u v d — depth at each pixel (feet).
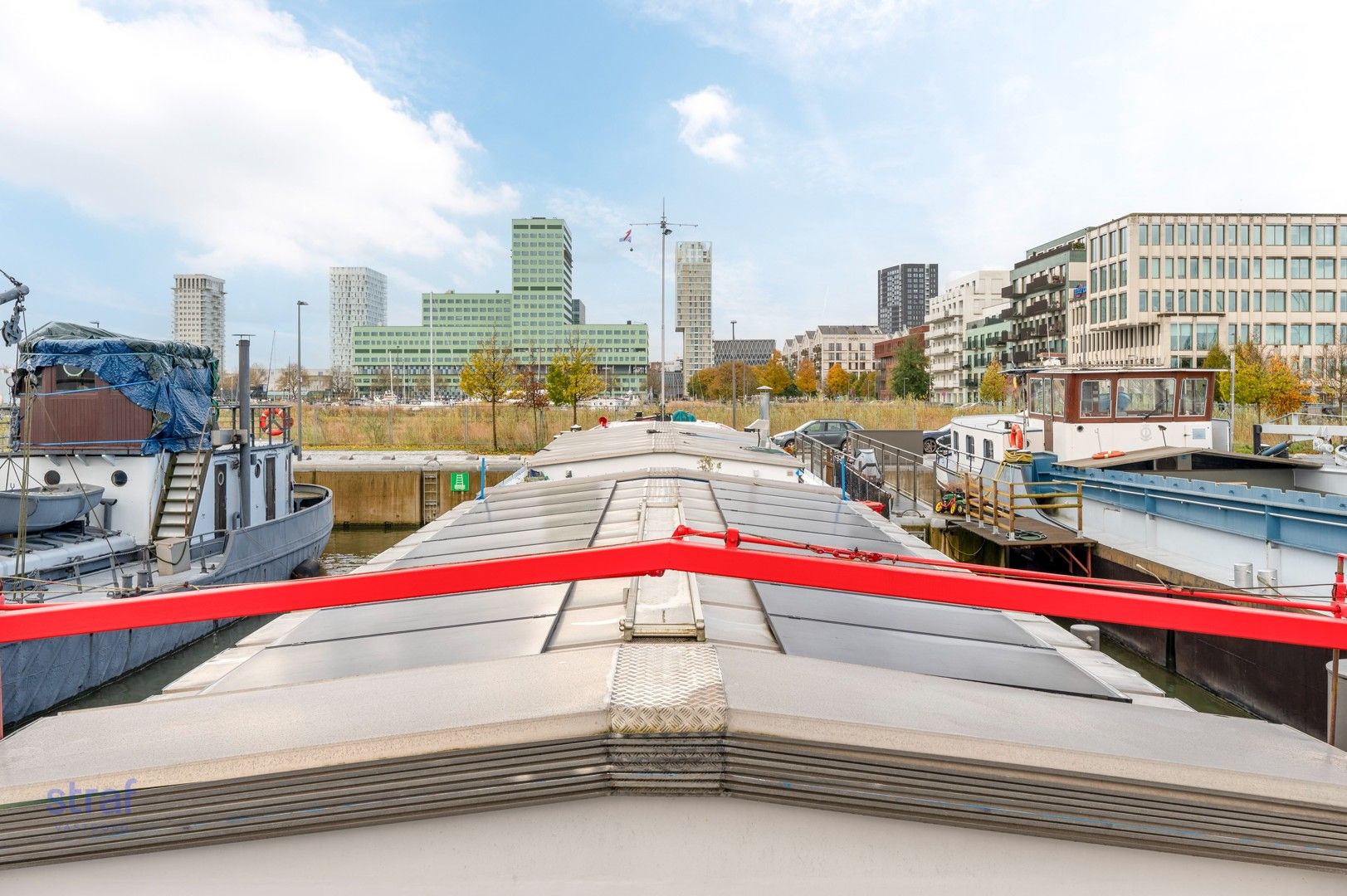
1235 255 216.95
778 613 13.76
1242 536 40.22
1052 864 7.53
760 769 7.23
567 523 26.14
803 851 7.48
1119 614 6.99
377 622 14.67
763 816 7.47
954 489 62.85
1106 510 52.37
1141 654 44.19
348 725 7.68
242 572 50.19
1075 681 12.10
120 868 7.36
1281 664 34.55
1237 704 37.24
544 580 6.86
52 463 47.06
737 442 54.75
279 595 6.97
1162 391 58.85
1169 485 45.32
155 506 48.01
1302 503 35.94
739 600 14.40
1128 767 7.41
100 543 44.11
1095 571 49.21
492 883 7.45
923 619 14.90
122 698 40.01
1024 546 49.52
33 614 7.02
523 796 7.23
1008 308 306.96
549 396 140.67
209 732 7.88
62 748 7.75
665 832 7.45
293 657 12.85
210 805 7.20
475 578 6.87
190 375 50.65
